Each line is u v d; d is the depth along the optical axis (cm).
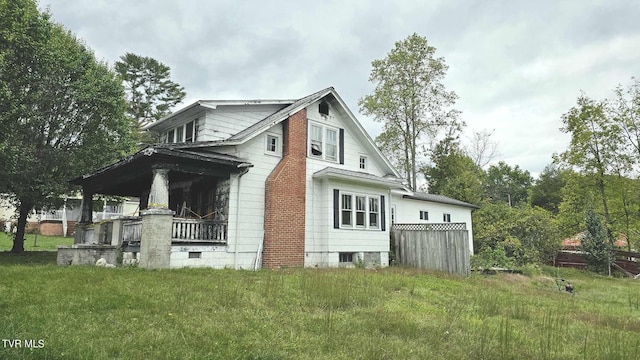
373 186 1884
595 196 2878
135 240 1268
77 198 2461
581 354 540
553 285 1568
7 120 1647
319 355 465
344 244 1698
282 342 504
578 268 2595
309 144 1677
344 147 1855
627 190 2745
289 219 1536
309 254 1606
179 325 544
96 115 1931
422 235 1792
